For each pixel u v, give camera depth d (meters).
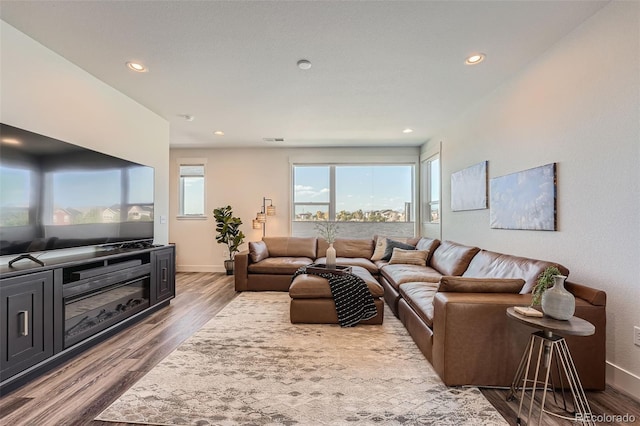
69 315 2.32
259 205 6.05
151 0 1.88
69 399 1.78
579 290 1.96
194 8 1.96
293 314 3.06
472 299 1.96
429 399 1.80
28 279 1.95
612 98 1.91
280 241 5.28
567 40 2.25
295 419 1.61
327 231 5.56
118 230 3.06
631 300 1.82
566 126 2.26
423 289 2.86
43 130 2.43
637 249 1.78
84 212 2.65
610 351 1.93
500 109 3.11
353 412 1.67
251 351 2.43
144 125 3.72
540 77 2.53
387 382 1.98
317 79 2.98
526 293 2.10
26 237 2.14
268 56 2.55
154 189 3.78
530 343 1.67
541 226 2.49
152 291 3.32
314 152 6.02
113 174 3.00
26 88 2.30
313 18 2.05
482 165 3.43
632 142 1.80
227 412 1.66
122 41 2.34
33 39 2.32
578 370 1.87
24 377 1.94
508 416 1.65
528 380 1.78
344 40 2.31
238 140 5.47
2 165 1.99
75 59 2.60
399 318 3.19
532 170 2.60
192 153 6.09
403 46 2.39
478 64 2.68
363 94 3.35
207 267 6.04
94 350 2.44
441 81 3.03
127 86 3.14
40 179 2.25
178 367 2.16
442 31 2.20
